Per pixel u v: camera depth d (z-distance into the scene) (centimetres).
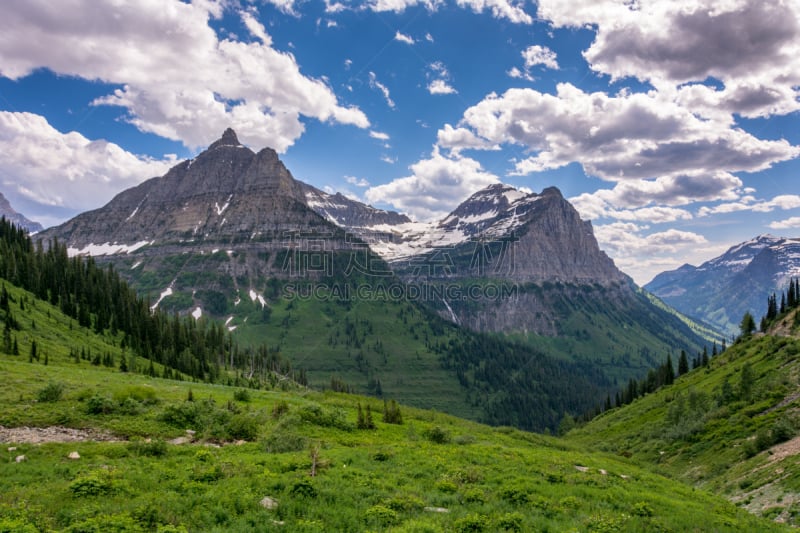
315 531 1855
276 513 2041
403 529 1898
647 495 2870
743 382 8075
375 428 4956
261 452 3334
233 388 8188
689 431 7531
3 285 13100
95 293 16525
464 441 4509
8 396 4306
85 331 13988
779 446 5169
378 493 2383
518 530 2052
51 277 16388
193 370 14625
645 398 14525
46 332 12162
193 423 4106
